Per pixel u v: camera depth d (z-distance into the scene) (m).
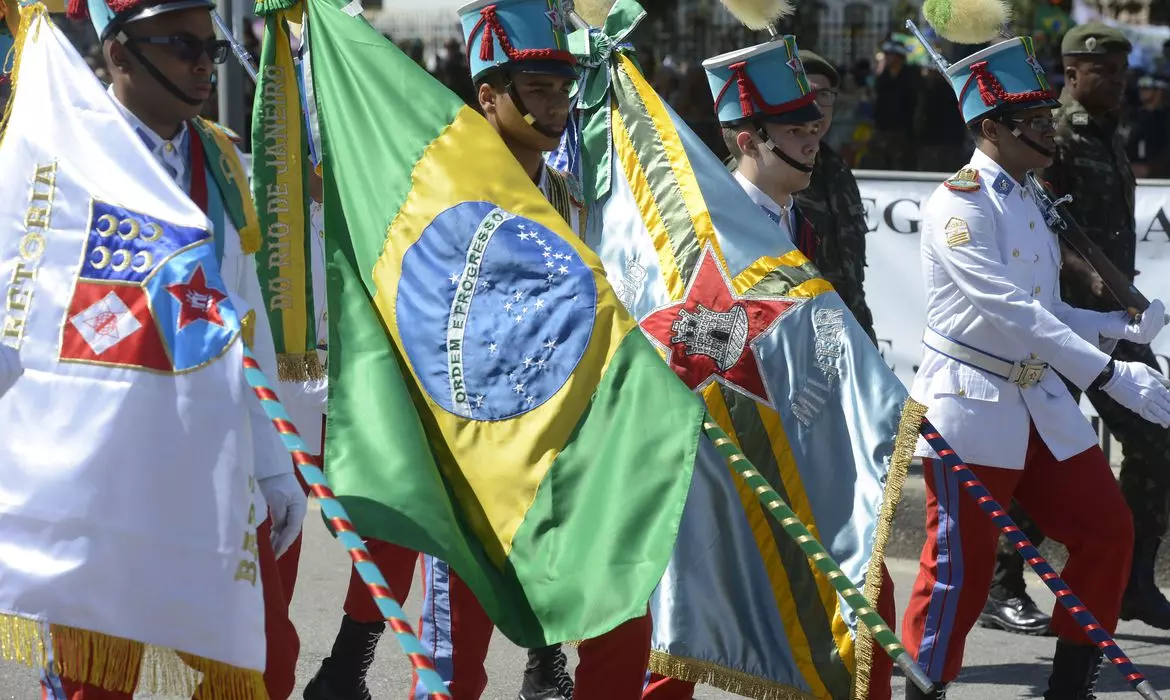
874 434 5.22
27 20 4.33
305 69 5.29
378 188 4.87
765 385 5.30
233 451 3.99
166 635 3.97
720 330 5.34
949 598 5.70
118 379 4.00
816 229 6.68
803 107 5.64
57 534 4.00
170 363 4.00
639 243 5.53
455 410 4.66
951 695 6.43
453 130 4.85
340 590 7.66
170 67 4.25
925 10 5.94
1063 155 7.20
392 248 4.80
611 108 5.68
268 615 4.21
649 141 5.59
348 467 4.54
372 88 4.96
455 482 4.65
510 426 4.59
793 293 5.36
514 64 5.04
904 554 8.49
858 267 6.79
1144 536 7.29
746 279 5.38
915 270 9.02
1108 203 7.20
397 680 6.33
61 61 4.27
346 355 4.71
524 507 4.53
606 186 5.62
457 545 4.45
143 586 3.97
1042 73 5.80
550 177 5.43
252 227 4.52
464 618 4.92
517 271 4.67
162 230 4.09
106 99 4.20
